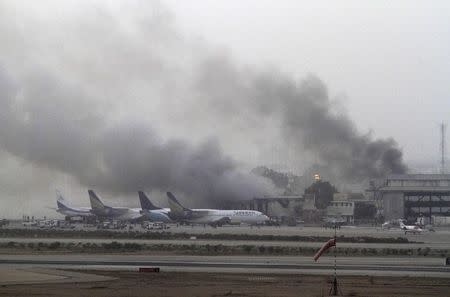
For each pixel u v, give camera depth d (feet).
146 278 287.07
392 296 232.12
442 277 307.99
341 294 236.02
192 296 224.53
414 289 256.11
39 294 222.89
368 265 373.81
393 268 355.36
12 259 398.42
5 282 261.65
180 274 309.63
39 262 374.02
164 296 224.12
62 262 375.04
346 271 335.67
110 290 239.71
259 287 256.52
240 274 313.12
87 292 231.71
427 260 417.90
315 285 266.98
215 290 244.22
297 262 390.42
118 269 331.77
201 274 310.86
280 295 231.09
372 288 258.16
